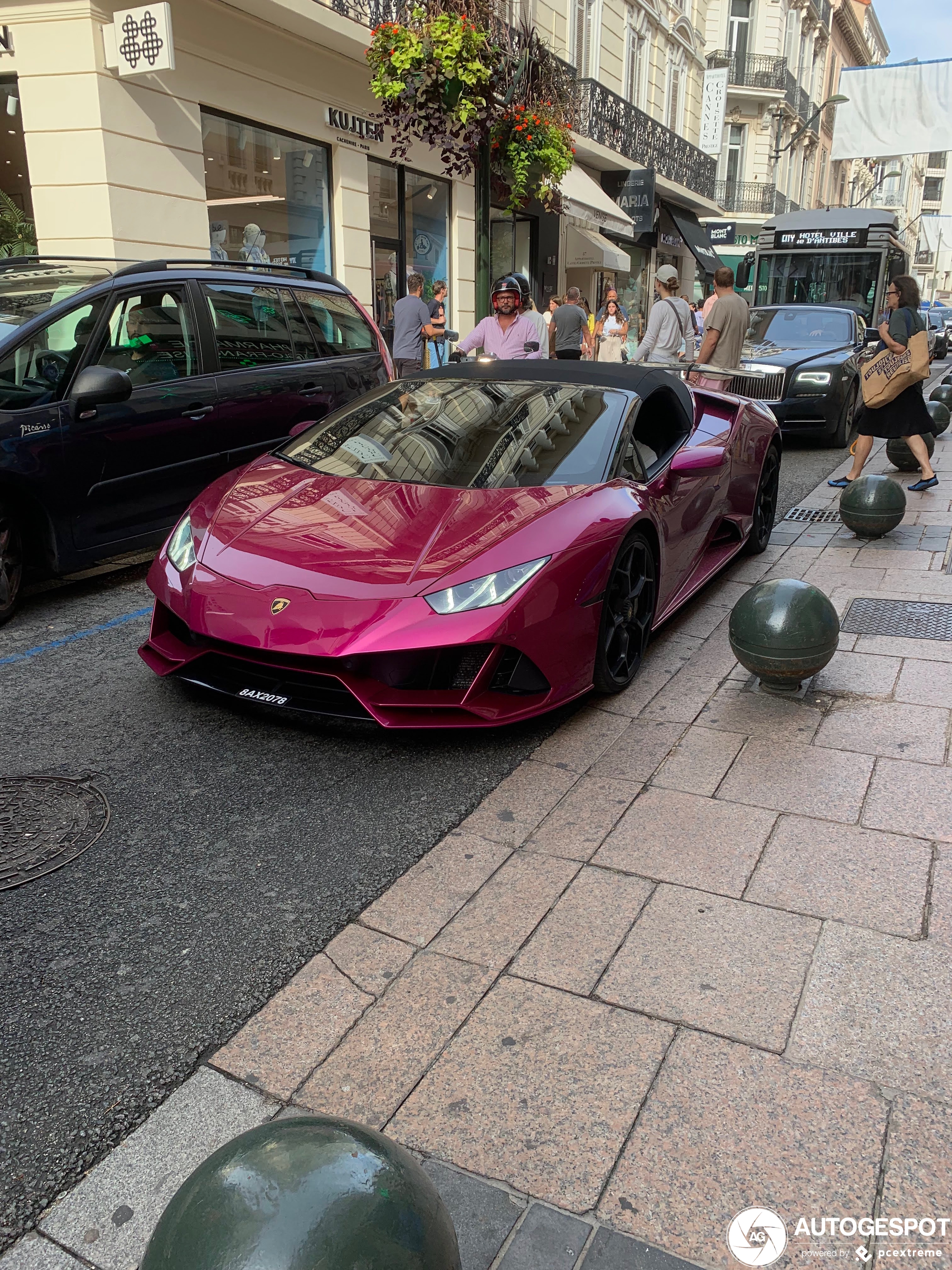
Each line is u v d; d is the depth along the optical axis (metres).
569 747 3.39
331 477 3.96
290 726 3.58
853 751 3.27
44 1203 1.66
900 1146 1.73
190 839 2.82
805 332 11.49
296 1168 1.17
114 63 8.76
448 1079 1.91
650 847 2.72
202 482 5.58
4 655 4.34
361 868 2.67
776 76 36.72
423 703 3.14
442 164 14.55
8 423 4.53
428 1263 1.14
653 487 4.08
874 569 5.51
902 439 8.43
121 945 2.35
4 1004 2.15
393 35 7.77
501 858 2.70
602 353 16.47
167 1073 1.95
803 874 2.57
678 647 4.40
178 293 5.63
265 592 3.26
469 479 3.83
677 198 24.66
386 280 13.84
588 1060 1.95
